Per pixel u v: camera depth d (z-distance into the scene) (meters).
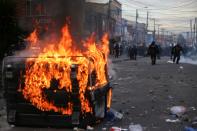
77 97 8.06
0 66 14.08
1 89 13.49
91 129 8.16
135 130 8.15
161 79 21.16
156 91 15.55
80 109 8.11
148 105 11.85
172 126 8.75
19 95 8.33
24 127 8.38
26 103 8.32
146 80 20.45
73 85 8.05
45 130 8.10
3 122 8.89
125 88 16.52
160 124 8.96
